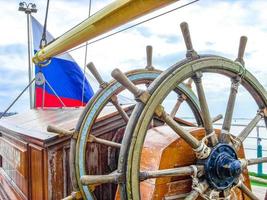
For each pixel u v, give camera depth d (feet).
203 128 8.15
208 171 7.08
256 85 8.13
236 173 7.10
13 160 13.43
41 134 10.15
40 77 15.83
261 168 20.12
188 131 7.79
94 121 9.65
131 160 6.17
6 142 15.24
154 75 10.82
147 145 8.31
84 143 9.45
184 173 6.92
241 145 8.39
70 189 9.75
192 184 7.43
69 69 24.90
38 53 14.73
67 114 13.83
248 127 8.23
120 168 6.22
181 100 10.75
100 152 10.34
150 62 10.87
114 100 9.99
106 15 8.32
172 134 8.36
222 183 7.25
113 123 10.41
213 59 7.27
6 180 14.65
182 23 6.97
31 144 10.80
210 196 7.13
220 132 7.93
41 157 9.67
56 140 9.45
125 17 8.05
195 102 10.78
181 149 8.08
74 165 9.25
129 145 6.20
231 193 7.81
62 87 24.63
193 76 7.10
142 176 6.35
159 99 6.45
